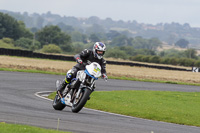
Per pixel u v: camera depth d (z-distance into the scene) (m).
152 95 55.62
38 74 76.88
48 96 45.97
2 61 108.50
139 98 50.12
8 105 32.50
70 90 29.61
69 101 29.70
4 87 49.84
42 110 31.03
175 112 38.44
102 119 28.84
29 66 97.00
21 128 19.73
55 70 94.75
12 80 60.03
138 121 30.34
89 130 22.67
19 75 69.75
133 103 44.31
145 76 105.75
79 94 29.08
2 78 61.19
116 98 47.91
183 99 53.47
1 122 21.95
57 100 32.25
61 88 30.42
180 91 71.00
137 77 100.12
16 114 27.02
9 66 91.12
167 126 28.95
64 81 29.86
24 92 47.03
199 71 180.88
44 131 19.69
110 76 93.12
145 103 45.25
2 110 28.62
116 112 35.94
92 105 39.31
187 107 44.47
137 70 135.88
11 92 45.16
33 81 62.38
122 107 38.97
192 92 67.69
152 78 102.12
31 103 36.16
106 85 68.69
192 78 117.12
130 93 55.91
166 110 39.53
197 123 32.69
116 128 24.53
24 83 57.91
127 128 25.11
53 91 52.41
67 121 25.59
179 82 96.62
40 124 23.38
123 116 33.25
